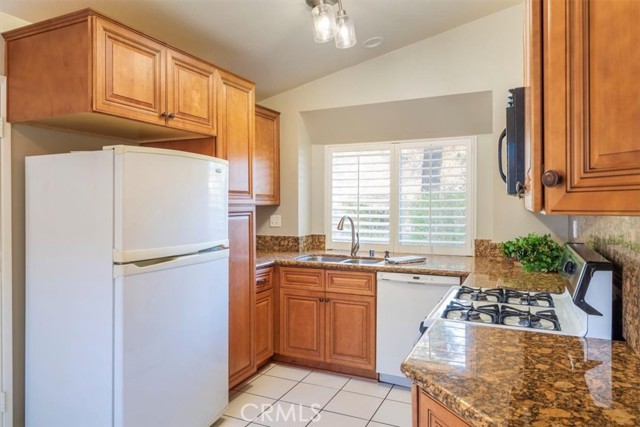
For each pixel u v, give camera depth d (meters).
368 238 3.90
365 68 3.53
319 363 3.27
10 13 2.00
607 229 1.61
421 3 2.69
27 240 2.02
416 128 3.62
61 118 1.95
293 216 3.91
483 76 3.12
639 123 0.64
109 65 1.86
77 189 1.87
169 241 1.98
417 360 1.19
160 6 2.22
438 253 3.64
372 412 2.57
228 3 2.31
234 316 2.75
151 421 1.90
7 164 2.02
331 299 3.18
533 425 0.84
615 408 0.90
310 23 2.65
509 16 3.02
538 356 1.22
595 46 0.68
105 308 1.80
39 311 1.99
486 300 1.90
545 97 0.75
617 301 1.40
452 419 1.03
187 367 2.11
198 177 2.18
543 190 0.77
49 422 1.97
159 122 2.13
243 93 2.85
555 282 2.27
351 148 3.98
